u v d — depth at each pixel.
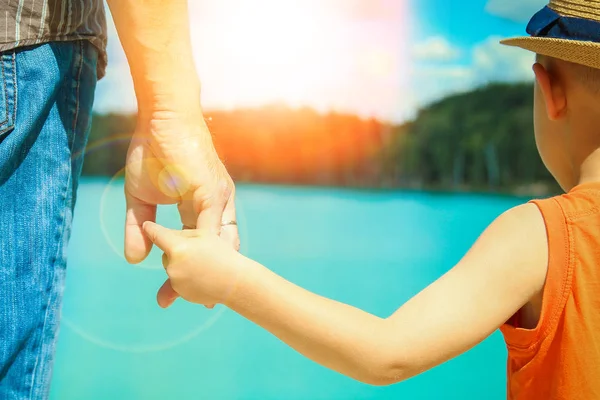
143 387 2.58
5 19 0.87
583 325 0.89
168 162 0.96
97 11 1.03
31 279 0.93
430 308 0.89
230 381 2.65
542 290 0.90
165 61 0.94
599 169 0.96
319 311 0.87
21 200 0.92
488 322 0.89
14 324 0.91
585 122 0.97
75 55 0.98
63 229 0.97
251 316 0.88
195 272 0.85
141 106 0.97
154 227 0.88
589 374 0.88
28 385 0.94
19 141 0.90
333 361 0.88
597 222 0.90
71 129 0.98
